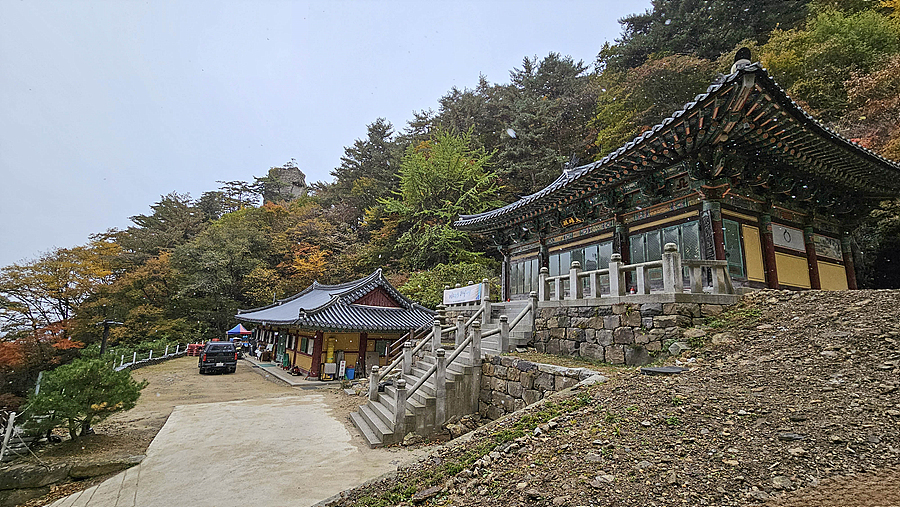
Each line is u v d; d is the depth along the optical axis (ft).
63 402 30.58
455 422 30.83
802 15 84.07
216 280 132.77
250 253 147.02
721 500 10.05
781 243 37.65
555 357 31.24
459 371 32.81
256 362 90.22
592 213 44.57
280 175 272.92
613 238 42.32
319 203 194.90
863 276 50.83
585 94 112.88
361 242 152.56
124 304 117.19
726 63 78.69
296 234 157.79
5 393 67.72
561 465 13.14
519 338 35.45
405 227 128.98
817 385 15.89
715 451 12.44
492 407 31.37
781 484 10.34
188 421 37.14
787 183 36.19
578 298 31.94
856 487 9.74
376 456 26.71
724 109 26.89
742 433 13.28
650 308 25.96
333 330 58.95
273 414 39.78
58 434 34.30
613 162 34.24
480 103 131.54
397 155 141.69
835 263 42.86
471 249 106.11
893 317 20.01
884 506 8.87
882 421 12.52
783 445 12.17
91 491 22.66
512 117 121.08
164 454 28.04
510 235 58.08
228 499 20.68
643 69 87.76
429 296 85.51
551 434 15.92
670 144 31.04
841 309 22.57
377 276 72.02
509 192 114.93
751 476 10.89
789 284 36.96
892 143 46.98
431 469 16.11
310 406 43.70
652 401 16.94
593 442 14.21
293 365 74.13
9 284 85.81
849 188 40.11
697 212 34.19
